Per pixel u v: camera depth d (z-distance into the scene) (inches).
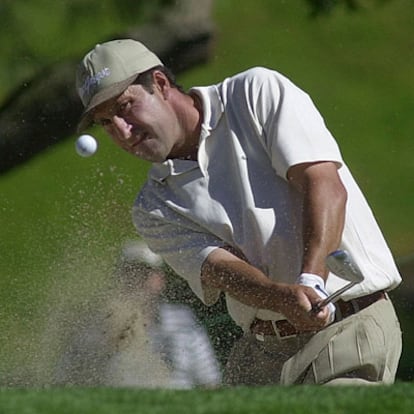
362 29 1903.3
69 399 388.8
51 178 1378.0
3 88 1180.5
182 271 558.6
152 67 545.3
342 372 528.7
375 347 527.5
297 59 1840.6
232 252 544.1
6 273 1171.3
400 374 699.4
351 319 531.8
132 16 1122.7
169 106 546.6
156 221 562.6
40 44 1139.9
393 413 377.1
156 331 669.9
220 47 1713.8
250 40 1786.4
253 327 558.3
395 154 1787.6
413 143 1809.8
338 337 531.5
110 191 1365.7
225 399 393.4
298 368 538.6
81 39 1146.7
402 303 734.5
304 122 531.5
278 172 531.5
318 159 525.0
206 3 1146.0
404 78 1875.0
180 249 555.2
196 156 549.3
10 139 1134.4
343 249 530.0
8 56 1131.9
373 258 535.5
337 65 1873.8
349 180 547.8
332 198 518.3
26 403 379.9
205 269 542.3
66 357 678.5
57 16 1141.1
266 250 531.8
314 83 1852.9
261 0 1835.6
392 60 1888.5
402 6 1882.4
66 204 1354.6
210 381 653.3
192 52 1147.3
